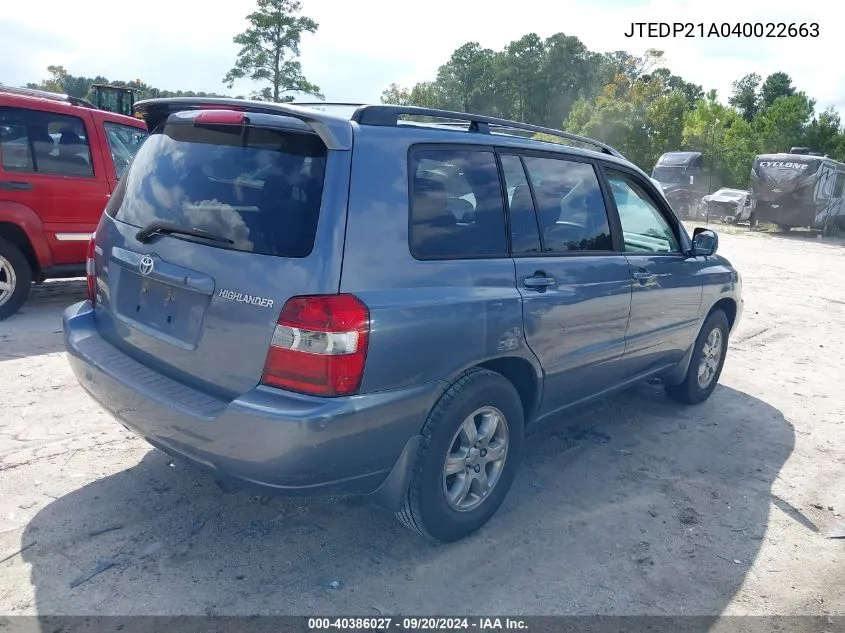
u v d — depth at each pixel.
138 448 4.16
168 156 3.34
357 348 2.68
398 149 3.00
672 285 4.75
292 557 3.23
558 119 93.06
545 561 3.36
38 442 4.15
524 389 3.75
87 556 3.13
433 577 3.17
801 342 8.36
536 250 3.64
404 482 3.04
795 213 24.53
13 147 6.42
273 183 2.86
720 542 3.66
